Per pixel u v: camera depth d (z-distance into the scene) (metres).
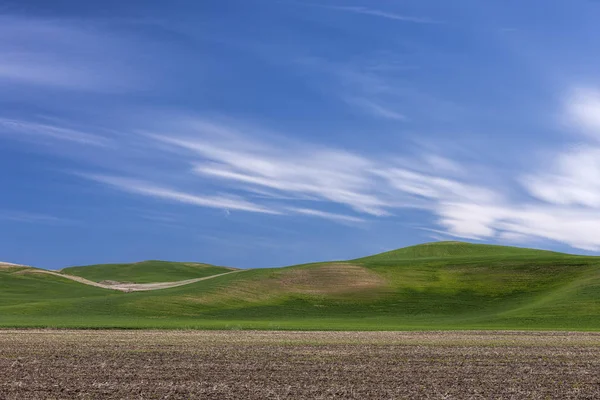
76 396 21.97
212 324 60.84
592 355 35.69
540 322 69.25
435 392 23.23
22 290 107.06
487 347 39.88
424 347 39.31
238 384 24.45
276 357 32.94
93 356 32.66
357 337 47.41
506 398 22.31
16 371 27.20
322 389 23.55
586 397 22.69
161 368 28.42
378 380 25.69
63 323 57.81
